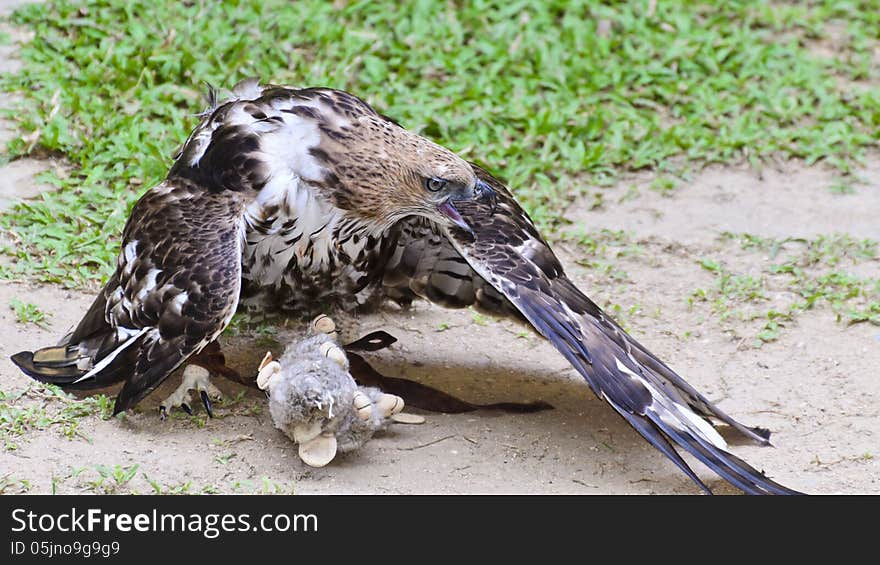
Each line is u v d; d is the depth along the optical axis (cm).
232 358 769
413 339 809
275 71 1062
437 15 1162
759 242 925
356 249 709
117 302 683
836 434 722
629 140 1045
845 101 1120
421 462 678
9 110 979
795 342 812
